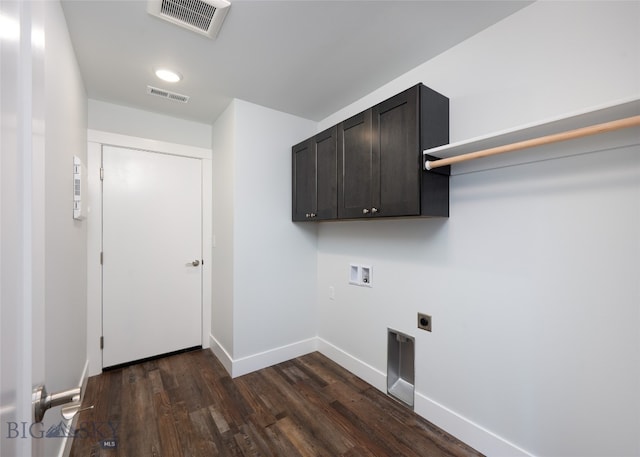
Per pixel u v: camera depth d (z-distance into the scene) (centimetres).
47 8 115
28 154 51
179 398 202
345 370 245
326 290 273
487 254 154
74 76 172
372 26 153
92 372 234
